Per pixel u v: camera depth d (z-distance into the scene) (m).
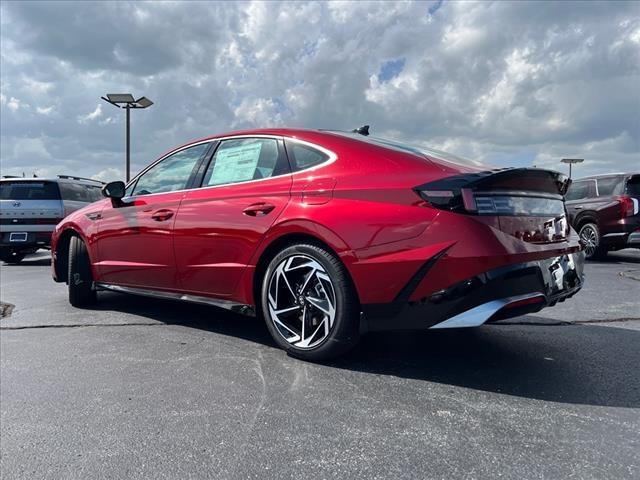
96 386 2.92
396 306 2.83
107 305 5.14
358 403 2.61
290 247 3.21
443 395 2.70
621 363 3.21
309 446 2.18
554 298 3.04
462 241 2.64
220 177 3.83
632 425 2.34
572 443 2.17
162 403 2.66
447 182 2.75
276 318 3.32
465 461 2.04
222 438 2.27
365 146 3.22
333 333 3.03
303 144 3.44
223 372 3.09
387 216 2.85
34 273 8.66
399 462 2.04
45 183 10.18
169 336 3.91
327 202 3.08
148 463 2.09
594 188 10.22
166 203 4.08
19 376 3.11
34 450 2.23
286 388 2.81
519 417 2.43
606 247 9.87
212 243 3.66
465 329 4.05
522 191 2.97
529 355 3.38
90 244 4.78
